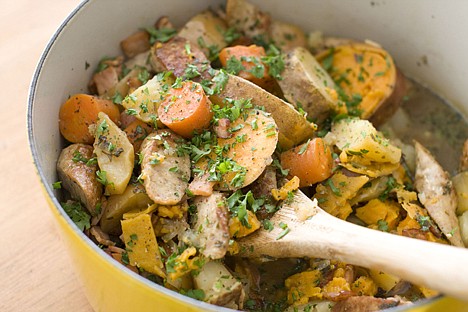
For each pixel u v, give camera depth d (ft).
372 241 1.23
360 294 1.35
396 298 1.31
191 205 1.33
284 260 1.42
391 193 1.48
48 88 1.40
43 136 1.36
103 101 1.46
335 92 1.56
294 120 1.42
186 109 1.38
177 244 1.32
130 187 1.35
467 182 1.54
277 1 1.73
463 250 1.17
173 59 1.52
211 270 1.28
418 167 1.53
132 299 1.20
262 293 1.39
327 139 1.50
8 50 1.80
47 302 1.44
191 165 1.37
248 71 1.52
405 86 1.74
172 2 1.65
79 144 1.42
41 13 1.86
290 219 1.32
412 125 1.70
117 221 1.36
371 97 1.66
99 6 1.51
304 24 1.77
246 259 1.38
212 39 1.63
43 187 1.22
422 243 1.20
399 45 1.75
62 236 1.28
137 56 1.62
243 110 1.40
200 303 1.11
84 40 1.51
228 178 1.33
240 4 1.67
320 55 1.73
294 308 1.35
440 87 1.74
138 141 1.42
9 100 1.73
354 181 1.44
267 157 1.34
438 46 1.69
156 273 1.29
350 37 1.78
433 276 1.16
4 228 1.54
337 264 1.38
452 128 1.70
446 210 1.47
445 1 1.61
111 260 1.16
